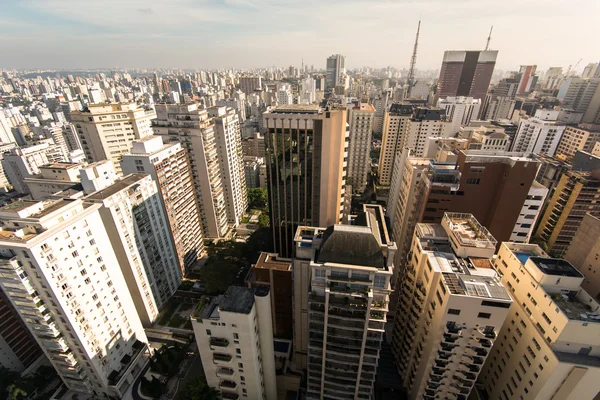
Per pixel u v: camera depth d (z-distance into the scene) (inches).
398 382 3063.5
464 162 3053.6
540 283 2185.0
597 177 4345.5
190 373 3408.0
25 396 3132.4
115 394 3120.1
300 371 3230.8
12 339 3336.6
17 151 7534.5
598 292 2603.3
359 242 2135.8
